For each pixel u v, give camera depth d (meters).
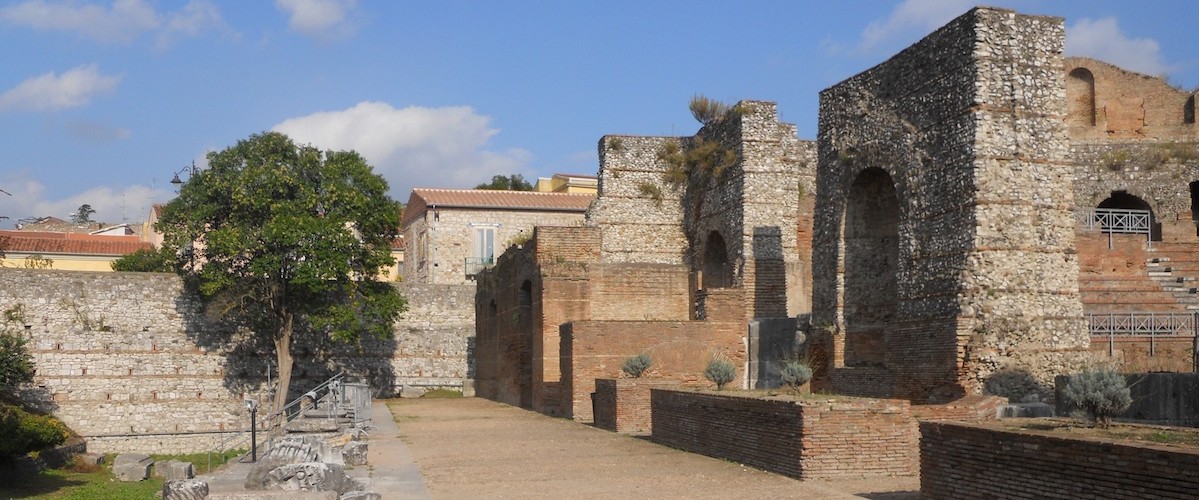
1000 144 26.64
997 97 26.77
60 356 53.06
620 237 48.69
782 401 18.89
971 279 26.20
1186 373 21.42
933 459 14.98
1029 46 27.14
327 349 58.09
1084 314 28.38
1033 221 26.70
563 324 35.88
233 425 55.50
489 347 51.53
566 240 39.88
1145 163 45.91
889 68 30.52
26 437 38.19
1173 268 36.12
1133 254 36.22
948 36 27.84
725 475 19.03
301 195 51.44
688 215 48.72
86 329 53.66
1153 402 21.95
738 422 20.88
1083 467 12.15
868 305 32.47
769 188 42.44
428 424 33.44
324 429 30.17
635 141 49.56
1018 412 24.31
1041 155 26.97
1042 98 27.09
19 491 34.56
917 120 28.95
